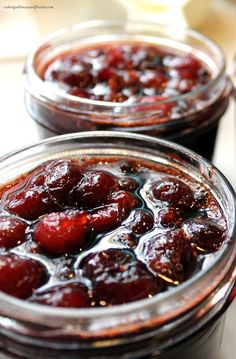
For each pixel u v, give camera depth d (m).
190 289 0.20
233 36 0.44
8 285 0.20
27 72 0.33
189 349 0.21
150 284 0.20
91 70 0.34
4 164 0.25
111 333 0.19
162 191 0.24
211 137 0.33
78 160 0.26
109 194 0.24
